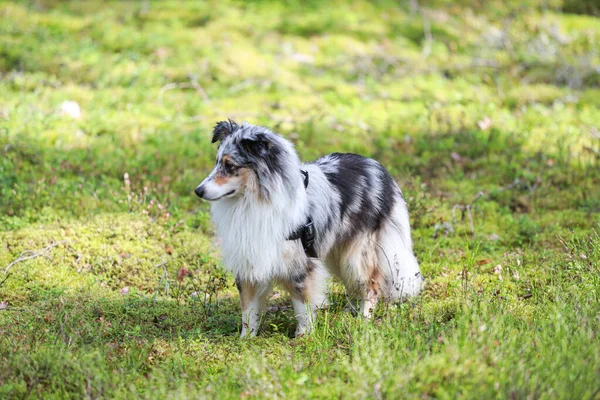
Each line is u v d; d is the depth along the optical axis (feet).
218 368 20.93
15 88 49.24
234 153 22.08
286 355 20.94
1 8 66.23
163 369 20.45
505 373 17.46
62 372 19.49
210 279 27.99
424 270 29.19
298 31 67.26
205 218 34.01
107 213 33.35
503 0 80.53
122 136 43.21
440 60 62.13
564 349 18.28
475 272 28.37
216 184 21.94
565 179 39.42
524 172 39.81
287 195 22.29
